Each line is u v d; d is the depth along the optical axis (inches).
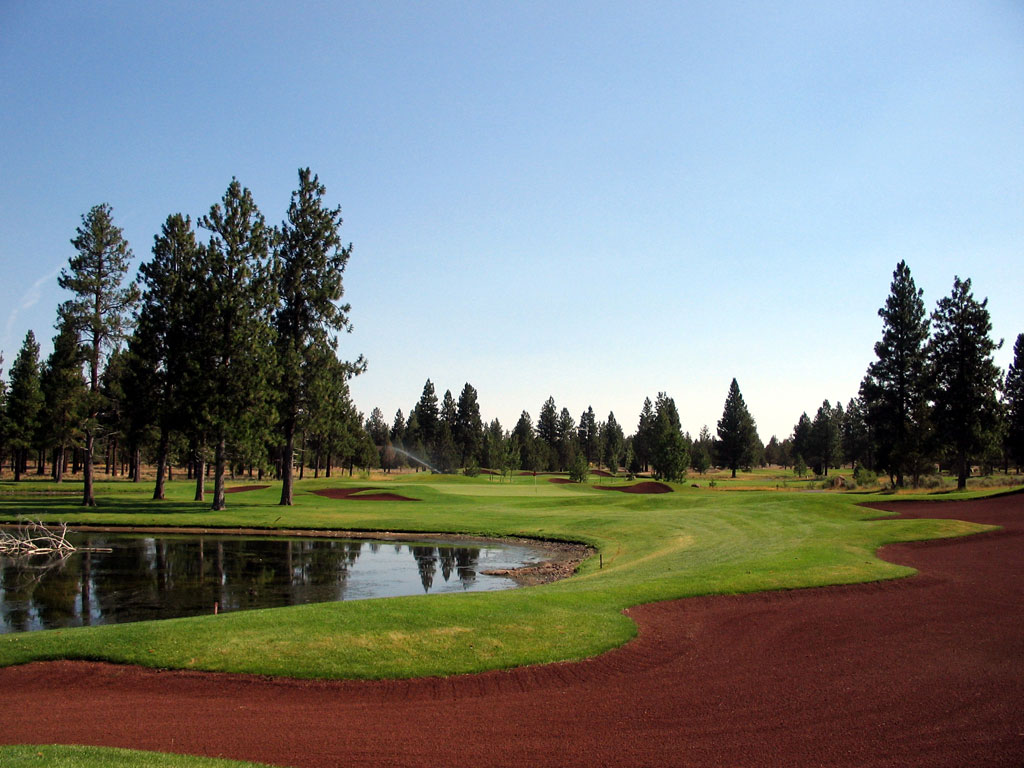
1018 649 494.6
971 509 1407.5
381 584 893.2
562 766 309.7
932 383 2391.7
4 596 815.7
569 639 522.0
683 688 423.5
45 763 285.7
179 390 1776.6
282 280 1964.8
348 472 4963.1
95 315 1839.3
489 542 1295.5
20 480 3041.3
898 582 745.0
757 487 2805.1
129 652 482.6
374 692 418.9
